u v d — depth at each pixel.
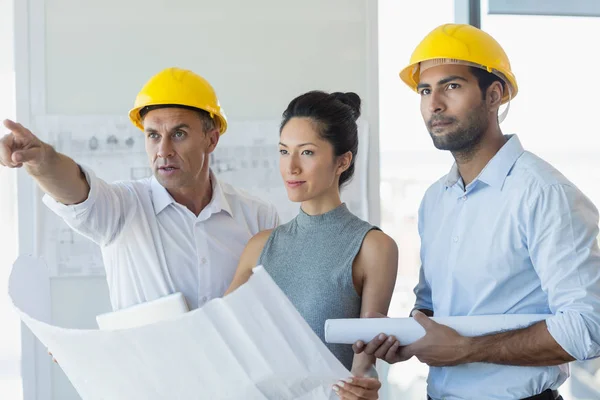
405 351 1.55
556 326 1.51
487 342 1.54
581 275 1.54
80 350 1.21
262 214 2.29
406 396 3.66
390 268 1.67
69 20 3.17
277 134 3.30
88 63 3.19
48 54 3.16
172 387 1.22
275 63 3.32
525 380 1.63
